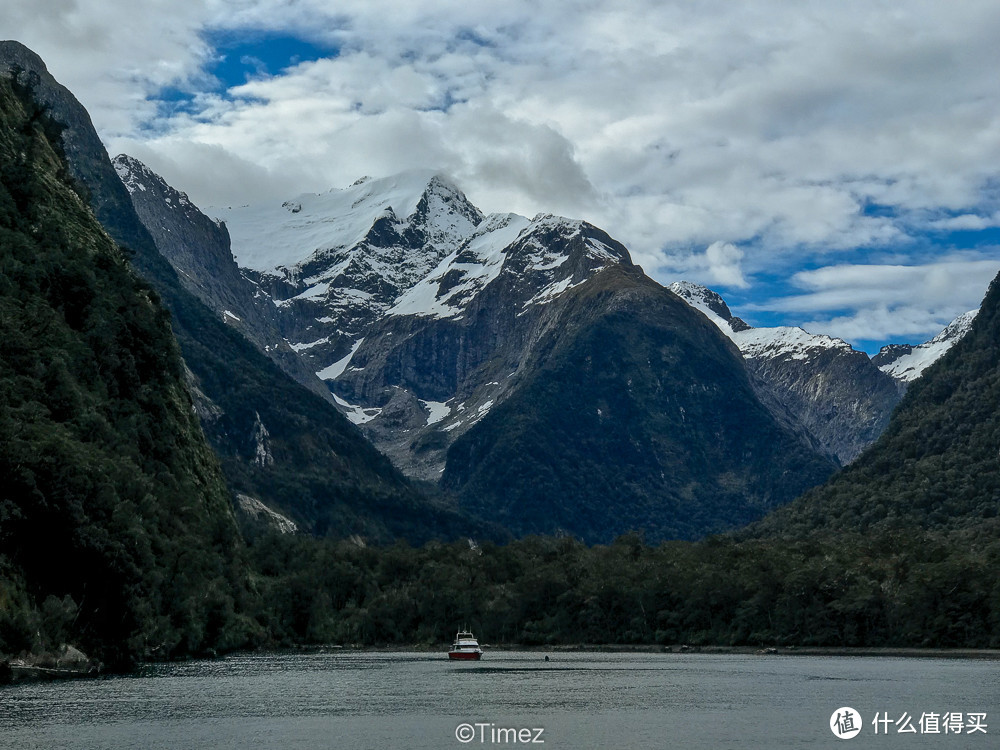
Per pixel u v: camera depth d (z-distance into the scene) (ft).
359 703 638.94
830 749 514.27
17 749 476.95
